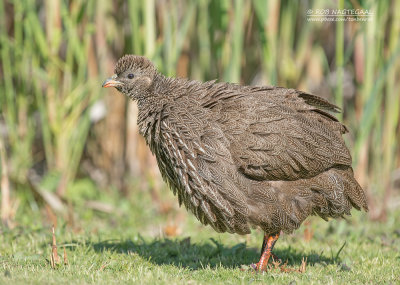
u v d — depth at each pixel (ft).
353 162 40.96
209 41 45.57
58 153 44.57
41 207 43.96
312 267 29.86
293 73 45.75
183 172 27.84
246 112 27.81
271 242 29.27
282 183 28.02
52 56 43.16
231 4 41.96
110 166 49.57
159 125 28.68
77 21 42.63
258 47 46.57
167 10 42.39
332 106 30.35
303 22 47.83
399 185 52.54
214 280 27.09
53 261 28.53
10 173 43.88
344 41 51.57
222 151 27.27
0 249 32.50
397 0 41.63
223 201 27.37
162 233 37.19
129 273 27.53
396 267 30.01
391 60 39.68
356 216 41.88
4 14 45.03
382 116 47.50
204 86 29.40
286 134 27.63
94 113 48.65
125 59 30.96
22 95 44.50
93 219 42.80
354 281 27.20
